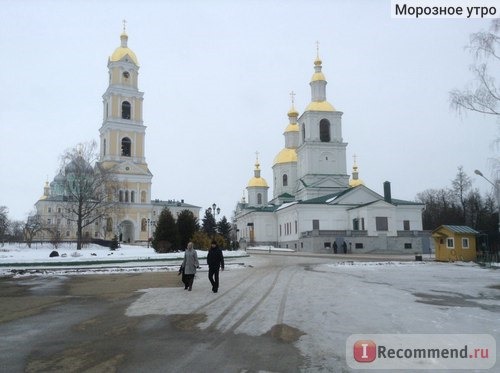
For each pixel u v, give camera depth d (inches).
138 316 492.4
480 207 3100.4
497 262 1364.4
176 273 1058.1
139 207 3427.7
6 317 499.8
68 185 2261.3
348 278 893.8
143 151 3587.6
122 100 3548.2
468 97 933.2
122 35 3681.1
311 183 2997.0
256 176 4188.0
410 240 2359.7
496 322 442.6
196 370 298.8
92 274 1056.2
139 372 296.4
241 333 402.6
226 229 2748.5
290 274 985.5
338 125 3073.3
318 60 3179.1
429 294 652.7
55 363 318.3
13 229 4087.1
